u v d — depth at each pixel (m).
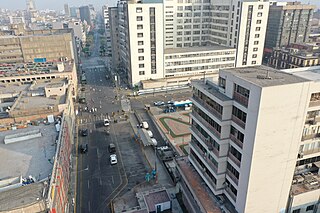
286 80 38.16
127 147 81.94
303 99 37.69
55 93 84.06
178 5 154.62
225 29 151.88
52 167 47.44
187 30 161.50
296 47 173.62
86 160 75.44
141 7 125.25
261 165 39.66
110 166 72.44
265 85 35.59
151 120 100.94
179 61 140.25
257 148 38.19
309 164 48.56
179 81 139.50
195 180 54.69
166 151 77.56
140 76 137.12
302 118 39.00
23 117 69.06
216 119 44.28
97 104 119.00
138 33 129.12
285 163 41.19
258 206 42.75
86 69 183.12
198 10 159.75
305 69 53.66
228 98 43.00
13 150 53.75
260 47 148.38
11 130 62.94
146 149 80.56
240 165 41.94
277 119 37.34
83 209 57.41
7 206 36.75
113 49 174.25
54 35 141.00
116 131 92.88
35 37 137.75
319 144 46.00
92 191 62.81
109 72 173.12
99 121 101.38
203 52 141.88
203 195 50.22
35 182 42.28
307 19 191.62
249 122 38.16
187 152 77.69
